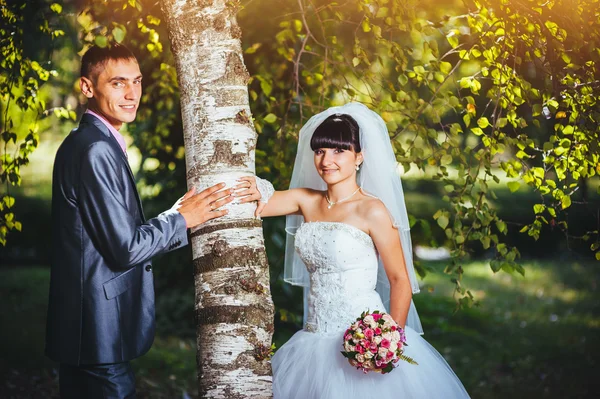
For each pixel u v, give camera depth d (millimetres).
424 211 16578
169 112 6363
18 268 11320
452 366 7355
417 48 6000
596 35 3451
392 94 4238
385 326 3066
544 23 3480
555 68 3602
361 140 3406
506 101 3658
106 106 2924
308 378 3281
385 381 3252
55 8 3957
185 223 2820
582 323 9312
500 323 9422
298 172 3699
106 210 2723
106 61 2895
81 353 2777
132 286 2873
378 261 3725
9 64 3932
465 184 3982
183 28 2938
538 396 6266
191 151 2955
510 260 3943
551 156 3664
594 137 3512
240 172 2934
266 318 2896
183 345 7285
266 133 6199
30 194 16047
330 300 3385
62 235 2826
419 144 4719
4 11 3848
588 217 13430
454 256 4098
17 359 6148
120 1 3736
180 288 8125
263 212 3500
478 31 3812
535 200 17312
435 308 10078
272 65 5812
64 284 2814
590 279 12406
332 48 5086
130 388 2871
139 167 7797
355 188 3488
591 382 6602
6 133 4000
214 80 2924
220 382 2801
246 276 2873
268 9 5758
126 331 2842
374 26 4125
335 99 5266
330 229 3367
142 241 2715
